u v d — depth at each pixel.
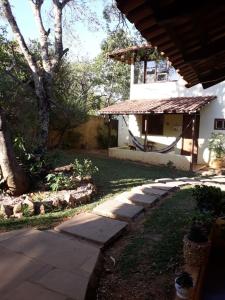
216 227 4.82
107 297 3.70
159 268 4.27
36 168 8.76
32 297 3.46
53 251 4.60
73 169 9.93
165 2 2.09
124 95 28.80
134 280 4.04
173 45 3.16
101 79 26.58
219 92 14.75
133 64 17.75
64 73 18.06
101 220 6.02
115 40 13.04
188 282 3.31
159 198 7.86
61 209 6.96
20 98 13.38
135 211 6.59
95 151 20.12
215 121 14.91
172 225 5.90
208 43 3.20
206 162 15.23
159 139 17.06
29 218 6.31
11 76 12.20
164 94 16.80
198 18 2.52
